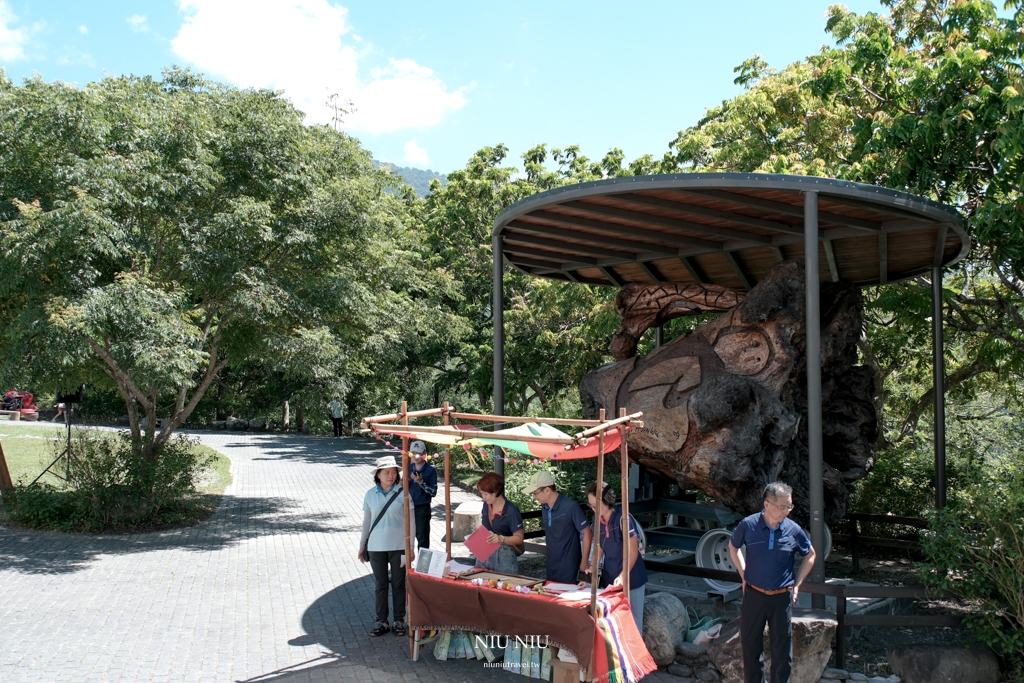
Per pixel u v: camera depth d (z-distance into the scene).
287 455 26.14
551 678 6.21
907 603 8.40
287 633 7.54
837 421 9.45
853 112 13.98
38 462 21.25
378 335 15.98
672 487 10.85
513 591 6.21
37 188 11.77
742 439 8.35
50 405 43.84
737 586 8.23
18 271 11.03
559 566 6.84
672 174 7.14
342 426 34.88
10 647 7.08
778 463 8.51
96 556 11.00
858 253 9.80
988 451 15.18
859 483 12.09
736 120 16.34
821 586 6.65
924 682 6.20
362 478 20.47
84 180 11.37
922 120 10.62
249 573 10.07
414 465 9.00
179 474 13.98
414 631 6.79
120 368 12.09
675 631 6.69
